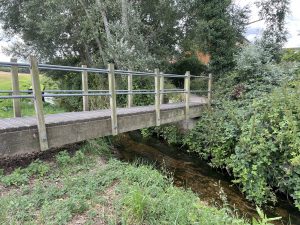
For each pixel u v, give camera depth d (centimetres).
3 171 367
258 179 466
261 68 810
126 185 343
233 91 788
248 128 523
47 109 861
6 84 959
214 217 280
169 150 731
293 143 441
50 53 1172
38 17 1109
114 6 1039
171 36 1291
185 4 1188
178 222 265
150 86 931
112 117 483
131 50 950
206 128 685
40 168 380
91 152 506
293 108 507
